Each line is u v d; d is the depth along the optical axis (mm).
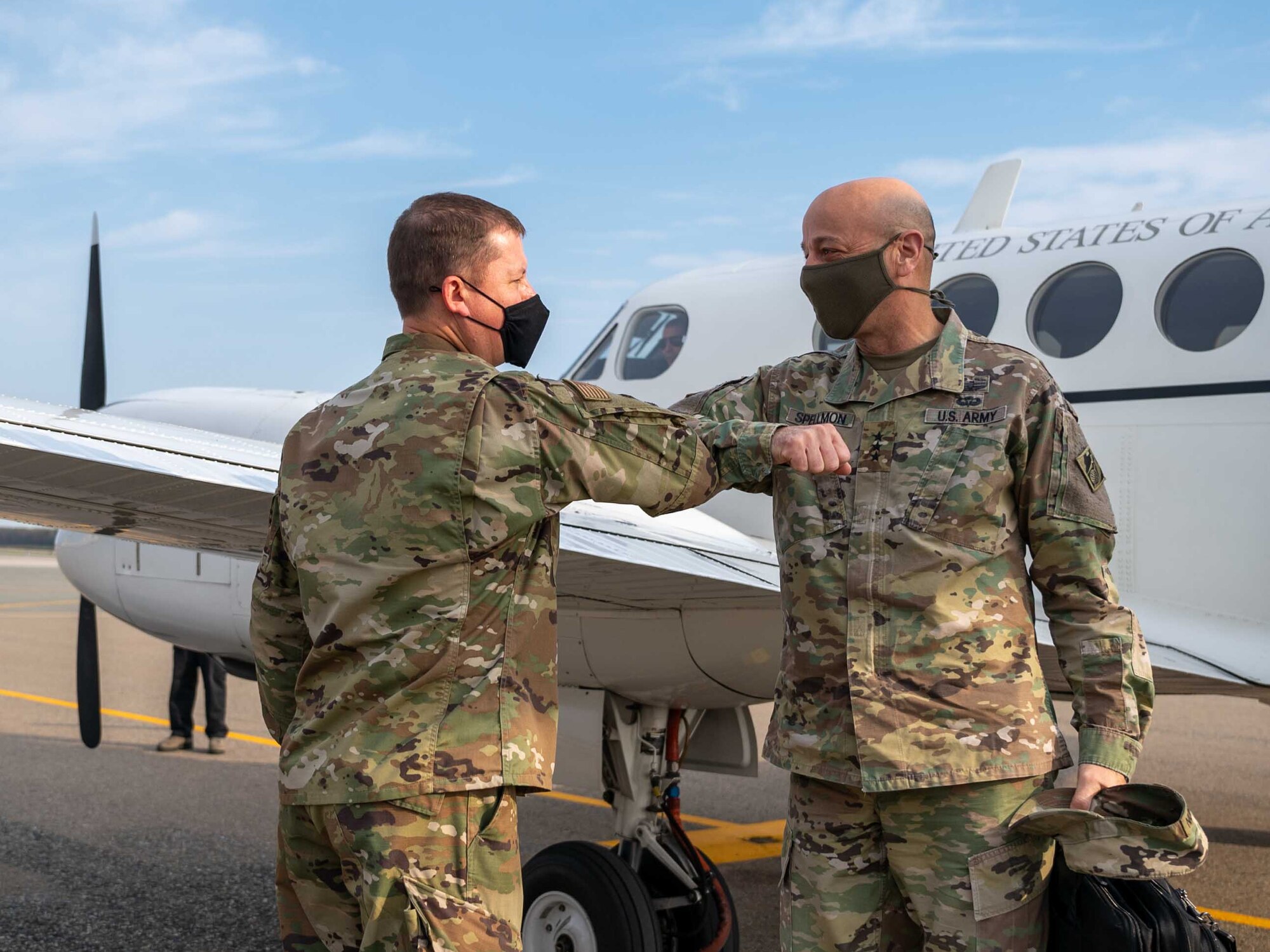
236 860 5203
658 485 1720
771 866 5344
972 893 1836
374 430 1694
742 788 7207
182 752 7941
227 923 4336
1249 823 6262
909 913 1955
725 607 3395
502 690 1668
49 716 9562
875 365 2027
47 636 16734
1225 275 3996
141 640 16109
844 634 1941
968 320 4492
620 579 2984
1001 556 1921
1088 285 4270
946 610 1887
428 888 1591
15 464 2016
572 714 3873
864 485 1970
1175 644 3754
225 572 4617
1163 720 10508
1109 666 1851
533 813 6395
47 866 5078
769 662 3475
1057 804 1844
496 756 1632
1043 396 1895
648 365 5090
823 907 1978
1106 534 1885
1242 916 4578
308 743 1688
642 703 3822
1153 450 4047
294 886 1786
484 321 1812
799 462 1683
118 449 2156
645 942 3186
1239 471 3881
